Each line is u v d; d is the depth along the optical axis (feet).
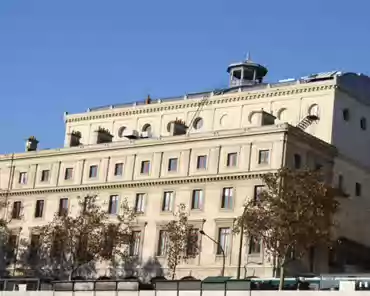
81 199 390.21
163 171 365.61
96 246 359.87
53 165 405.80
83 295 272.92
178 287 250.16
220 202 344.90
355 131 379.55
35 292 286.46
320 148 353.51
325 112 366.22
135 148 377.50
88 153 393.70
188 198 355.15
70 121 447.42
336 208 317.83
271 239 300.61
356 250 361.30
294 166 338.13
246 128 345.31
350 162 371.76
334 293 222.89
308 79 380.99
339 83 368.89
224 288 241.55
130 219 363.97
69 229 370.53
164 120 411.34
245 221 304.91
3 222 405.59
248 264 329.11
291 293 229.04
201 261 343.05
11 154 423.23
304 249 304.50
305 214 301.84
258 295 233.96
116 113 428.56
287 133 334.65
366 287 269.23
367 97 392.47
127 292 261.85
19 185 416.26
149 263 357.82
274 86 383.65
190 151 359.66
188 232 345.10
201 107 400.47
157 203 363.97
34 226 402.93
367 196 381.19
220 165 348.79
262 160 338.54
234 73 439.22
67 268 381.81
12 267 403.13
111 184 379.55
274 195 310.24
